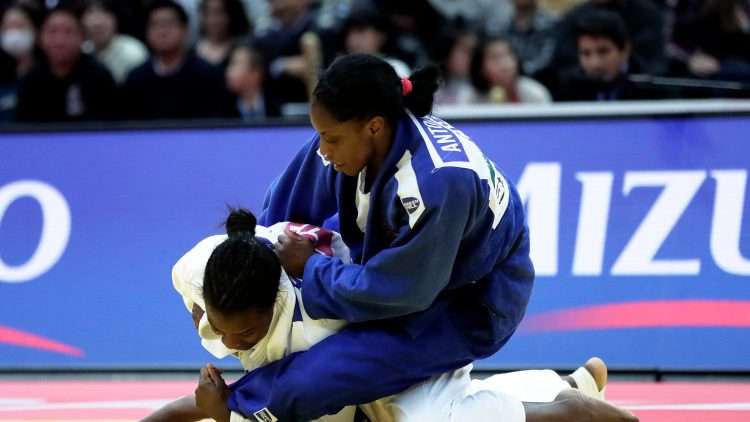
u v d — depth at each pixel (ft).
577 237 49.88
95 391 45.73
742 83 61.62
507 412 32.81
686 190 50.01
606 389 44.80
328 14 83.61
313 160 34.27
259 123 52.90
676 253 49.24
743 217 49.39
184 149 53.01
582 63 63.10
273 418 32.42
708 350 47.52
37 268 51.90
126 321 50.65
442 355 32.55
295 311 32.27
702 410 41.22
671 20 74.23
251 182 52.13
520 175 50.93
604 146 50.96
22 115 69.87
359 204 32.71
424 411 32.48
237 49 71.31
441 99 72.13
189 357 49.70
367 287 30.96
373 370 31.86
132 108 70.13
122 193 52.65
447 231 30.63
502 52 70.90
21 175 53.36
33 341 50.70
